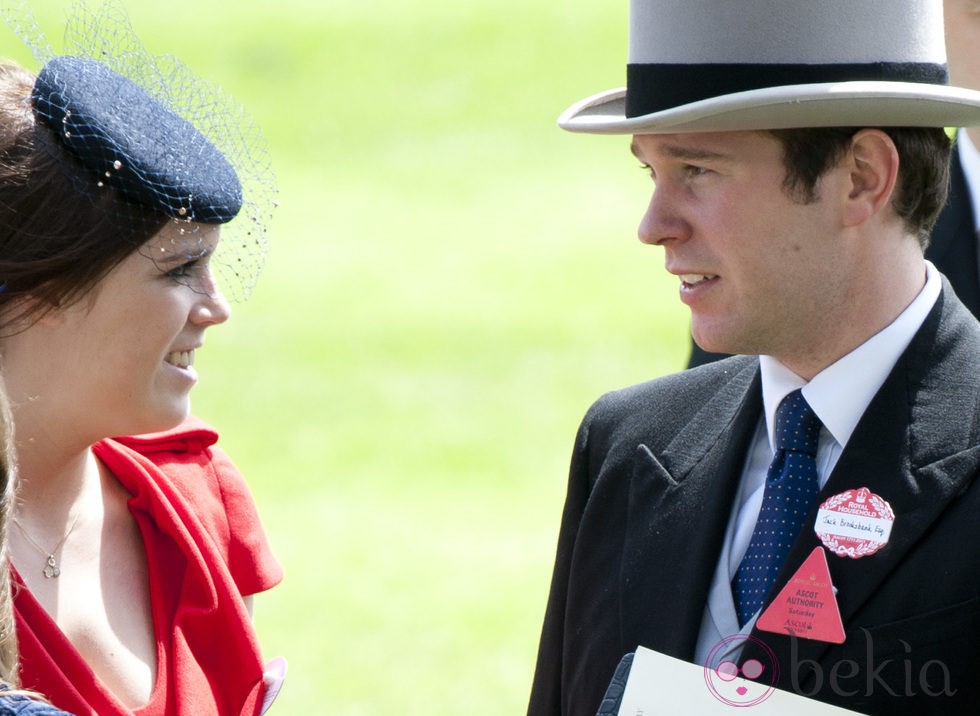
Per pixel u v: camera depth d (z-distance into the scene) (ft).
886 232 25.22
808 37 24.11
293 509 99.04
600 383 125.39
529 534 94.17
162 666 27.30
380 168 201.67
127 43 28.14
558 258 163.32
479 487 103.45
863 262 25.12
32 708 21.26
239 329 141.38
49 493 27.20
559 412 118.83
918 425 24.90
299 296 151.43
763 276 24.98
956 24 37.24
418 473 106.52
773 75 24.22
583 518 29.37
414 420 117.29
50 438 26.61
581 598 28.91
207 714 27.48
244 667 28.48
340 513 98.22
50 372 26.11
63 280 25.18
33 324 25.76
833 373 25.76
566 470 106.52
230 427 115.85
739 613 26.16
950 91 23.38
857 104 23.22
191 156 26.16
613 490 29.04
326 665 74.69
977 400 24.89
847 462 25.09
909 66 24.66
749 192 24.61
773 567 25.75
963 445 24.49
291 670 74.08
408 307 147.74
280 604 83.15
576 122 26.48
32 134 25.20
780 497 25.99
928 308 25.80
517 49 251.60
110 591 27.78
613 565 28.50
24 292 25.27
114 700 25.99
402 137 214.69
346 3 275.59
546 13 268.62
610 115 28.66
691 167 25.14
